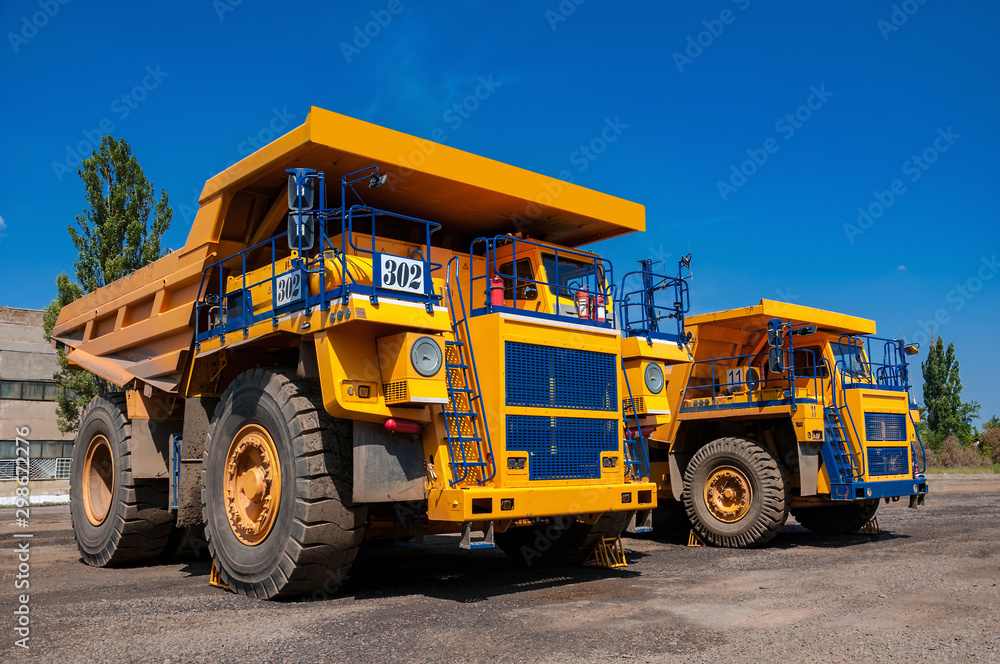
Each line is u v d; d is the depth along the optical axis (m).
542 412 5.88
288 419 5.48
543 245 6.79
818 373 10.37
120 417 8.08
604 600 5.43
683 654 3.88
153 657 3.92
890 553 8.04
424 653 3.94
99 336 9.30
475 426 5.68
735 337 11.09
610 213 7.29
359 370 5.31
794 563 7.43
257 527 5.74
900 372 10.92
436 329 5.41
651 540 10.44
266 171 6.10
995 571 6.48
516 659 3.81
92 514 8.42
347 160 5.78
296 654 3.95
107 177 21.22
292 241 5.40
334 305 5.17
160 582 6.72
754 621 4.66
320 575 5.43
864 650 3.95
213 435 6.32
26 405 30.73
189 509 7.02
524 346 5.85
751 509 9.15
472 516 5.13
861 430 9.80
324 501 5.31
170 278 7.50
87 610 5.23
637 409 7.02
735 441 9.49
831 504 10.42
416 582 6.42
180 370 7.24
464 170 6.21
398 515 5.81
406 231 7.24
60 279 21.41
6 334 30.59
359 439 5.29
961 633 4.29
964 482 23.36
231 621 4.79
